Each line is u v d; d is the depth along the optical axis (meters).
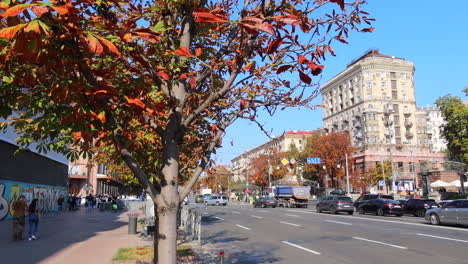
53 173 29.80
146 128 4.97
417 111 80.25
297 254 10.80
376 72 79.12
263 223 21.19
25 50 2.25
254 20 2.45
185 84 4.38
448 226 18.52
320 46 3.78
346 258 10.01
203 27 5.36
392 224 19.58
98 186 50.91
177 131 4.02
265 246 12.46
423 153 75.81
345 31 4.00
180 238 14.70
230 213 31.91
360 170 73.81
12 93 3.75
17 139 4.77
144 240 13.23
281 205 49.69
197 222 15.09
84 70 3.28
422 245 11.93
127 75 4.03
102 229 17.09
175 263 3.72
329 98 93.81
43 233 15.23
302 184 66.06
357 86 80.88
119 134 3.91
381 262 9.38
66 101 3.31
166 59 4.75
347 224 19.62
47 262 9.09
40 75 3.56
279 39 2.58
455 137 39.84
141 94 3.52
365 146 76.62
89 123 3.32
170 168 3.91
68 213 28.97
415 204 26.80
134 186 14.92
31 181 24.23
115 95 3.13
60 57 3.00
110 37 2.86
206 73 4.48
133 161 3.77
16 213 13.15
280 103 4.91
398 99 79.25
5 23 2.91
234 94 5.11
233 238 14.60
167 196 3.81
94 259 9.48
